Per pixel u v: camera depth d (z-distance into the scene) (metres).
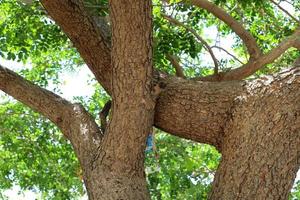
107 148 3.79
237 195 3.51
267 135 3.59
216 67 5.37
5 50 6.78
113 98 3.80
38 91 4.33
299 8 7.72
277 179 3.52
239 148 3.64
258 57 5.28
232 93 3.92
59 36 6.56
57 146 8.30
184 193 8.02
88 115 4.22
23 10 6.52
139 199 3.67
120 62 3.67
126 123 3.72
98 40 4.43
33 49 6.83
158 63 5.95
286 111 3.60
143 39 3.59
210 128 3.94
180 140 8.35
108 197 3.63
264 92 3.71
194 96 4.03
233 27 5.43
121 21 3.53
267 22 7.40
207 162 8.75
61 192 8.36
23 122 8.31
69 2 4.32
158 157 8.07
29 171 8.36
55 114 4.27
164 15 6.20
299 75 3.68
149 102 3.77
